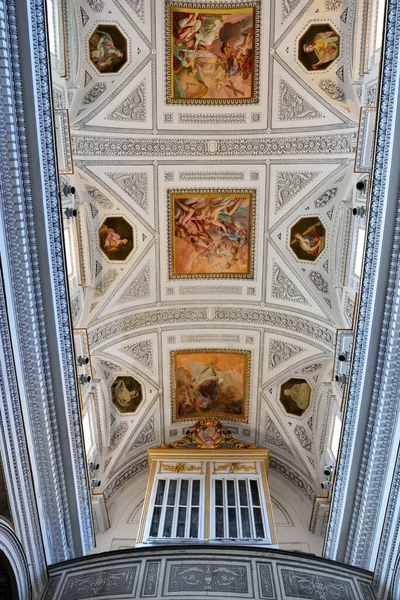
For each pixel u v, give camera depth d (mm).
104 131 13539
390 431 9531
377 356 9508
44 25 7652
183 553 9695
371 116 11070
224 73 13805
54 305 8961
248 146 14312
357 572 9820
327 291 14414
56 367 9320
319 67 13016
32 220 8266
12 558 7988
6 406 7867
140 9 12711
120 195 14297
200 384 16859
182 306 16078
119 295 15141
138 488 16516
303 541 14742
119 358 15562
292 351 15641
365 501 10133
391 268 8891
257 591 9094
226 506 13648
